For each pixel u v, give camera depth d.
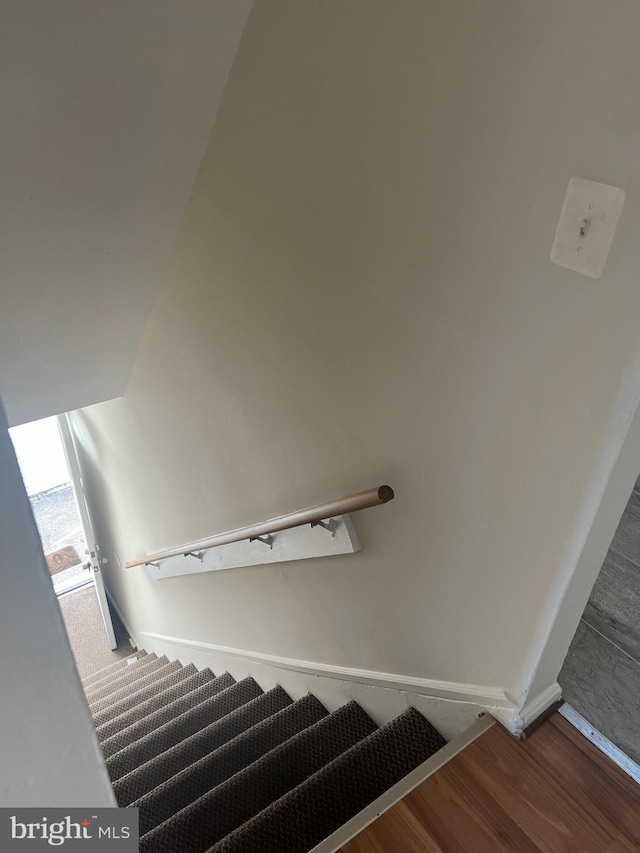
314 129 1.21
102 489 4.86
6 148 1.45
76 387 2.72
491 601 1.29
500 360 1.04
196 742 2.24
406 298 1.16
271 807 1.50
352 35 1.04
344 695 2.05
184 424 2.48
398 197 1.09
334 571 1.82
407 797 1.28
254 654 2.73
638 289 0.81
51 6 1.20
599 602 1.72
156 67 1.41
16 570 0.43
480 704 1.44
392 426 1.34
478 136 0.92
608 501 1.01
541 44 0.79
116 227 1.85
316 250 1.34
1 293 1.91
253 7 1.29
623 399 0.89
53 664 0.46
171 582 3.64
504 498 1.15
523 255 0.93
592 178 0.80
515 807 1.24
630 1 0.68
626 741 1.36
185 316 2.11
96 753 0.50
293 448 1.76
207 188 1.70
